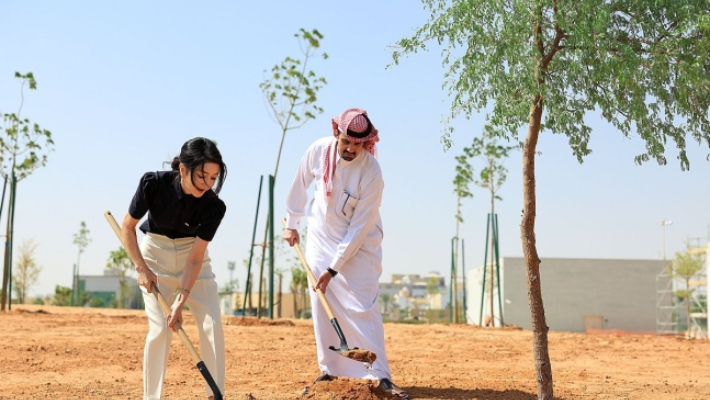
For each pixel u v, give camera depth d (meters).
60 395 7.17
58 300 55.22
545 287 48.75
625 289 48.78
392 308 119.62
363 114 6.85
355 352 6.30
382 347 7.09
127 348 11.16
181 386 7.81
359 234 6.93
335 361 7.16
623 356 11.79
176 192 5.72
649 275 48.94
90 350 10.73
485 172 28.64
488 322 28.23
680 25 6.08
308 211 7.43
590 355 11.82
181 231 5.88
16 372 8.66
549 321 48.78
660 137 6.60
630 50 6.07
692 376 9.45
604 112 6.66
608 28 6.38
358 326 7.03
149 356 5.85
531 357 11.29
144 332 13.84
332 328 7.13
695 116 6.50
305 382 7.84
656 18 6.37
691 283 45.56
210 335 5.98
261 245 20.34
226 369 9.10
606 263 49.00
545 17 6.53
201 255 5.81
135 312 22.94
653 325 48.62
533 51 6.29
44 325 14.97
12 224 20.91
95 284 85.62
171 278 5.95
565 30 6.31
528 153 6.66
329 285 7.09
